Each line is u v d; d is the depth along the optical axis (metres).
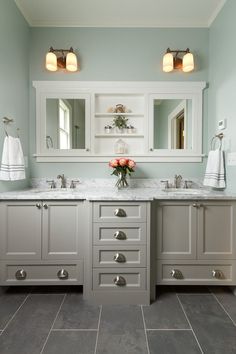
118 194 1.85
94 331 1.43
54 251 1.81
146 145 2.40
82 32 2.39
